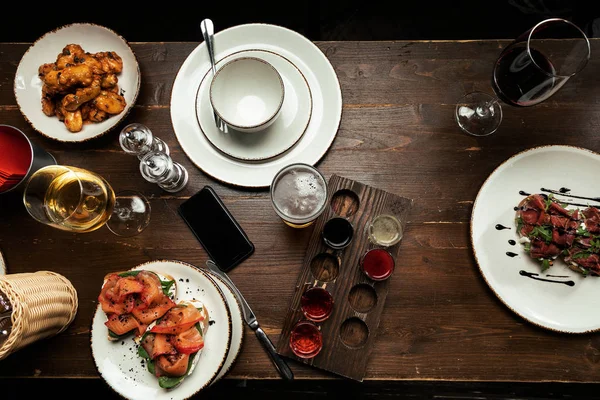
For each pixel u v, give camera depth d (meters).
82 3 2.38
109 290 1.26
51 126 1.43
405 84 1.48
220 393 2.00
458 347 1.35
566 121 1.45
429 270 1.39
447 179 1.44
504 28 2.25
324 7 2.31
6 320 1.20
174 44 1.49
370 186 1.41
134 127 1.40
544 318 1.32
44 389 2.11
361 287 1.39
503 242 1.37
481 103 1.47
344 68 1.49
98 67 1.39
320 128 1.43
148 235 1.42
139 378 1.26
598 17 2.14
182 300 1.28
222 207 1.41
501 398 1.95
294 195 1.30
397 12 2.29
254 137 1.40
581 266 1.33
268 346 1.34
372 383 1.99
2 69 1.51
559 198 1.39
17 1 2.38
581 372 1.33
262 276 1.39
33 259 1.42
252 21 2.31
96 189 1.32
